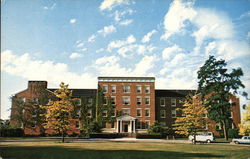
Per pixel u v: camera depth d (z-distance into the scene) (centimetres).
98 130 5222
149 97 5781
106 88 5788
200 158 1691
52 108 3375
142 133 4991
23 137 4819
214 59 4447
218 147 2655
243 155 1884
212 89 4344
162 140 4241
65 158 1667
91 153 1928
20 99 5384
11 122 5359
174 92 6328
